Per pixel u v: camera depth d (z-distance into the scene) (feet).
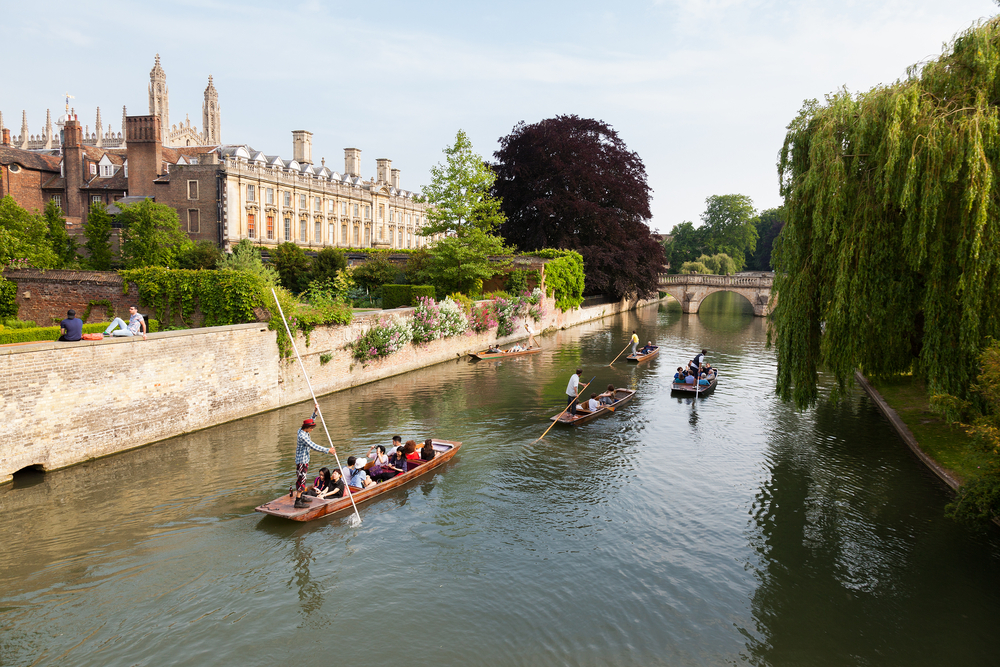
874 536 44.37
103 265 140.77
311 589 36.06
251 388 70.38
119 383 56.03
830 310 55.98
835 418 75.77
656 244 213.05
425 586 36.76
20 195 199.82
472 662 30.27
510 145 196.03
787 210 59.41
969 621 34.63
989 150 47.55
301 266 140.26
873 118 53.26
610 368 109.09
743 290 236.84
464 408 76.54
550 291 166.61
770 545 42.83
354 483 48.08
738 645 32.09
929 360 50.44
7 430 48.06
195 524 43.01
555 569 39.09
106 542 40.24
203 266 136.67
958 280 48.16
